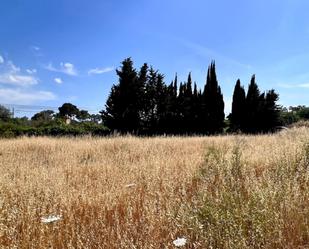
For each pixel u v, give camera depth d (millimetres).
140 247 3023
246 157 6348
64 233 3373
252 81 42906
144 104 32594
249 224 3111
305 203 3650
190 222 3164
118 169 6352
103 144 10867
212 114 38375
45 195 4340
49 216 3619
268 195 3506
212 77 39875
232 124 42656
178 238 3051
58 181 5148
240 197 3480
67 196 4367
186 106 36156
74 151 9641
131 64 32000
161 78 33781
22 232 3328
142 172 5887
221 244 2842
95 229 3393
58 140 12664
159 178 5090
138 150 9328
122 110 31203
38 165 7336
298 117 47438
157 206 4023
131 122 30953
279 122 41938
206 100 39000
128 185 4957
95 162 7637
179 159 7152
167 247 2924
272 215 3160
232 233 2826
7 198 4297
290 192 3846
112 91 31594
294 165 5004
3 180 5188
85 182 5332
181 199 4191
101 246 3100
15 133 20516
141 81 32594
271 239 2930
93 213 3820
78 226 3328
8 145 10992
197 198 3846
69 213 3779
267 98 41875
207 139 12445
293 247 2941
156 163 6352
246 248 2725
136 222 3488
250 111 41969
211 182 4574
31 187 4680
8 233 3266
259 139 11234
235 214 3070
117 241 3092
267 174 4621
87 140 12672
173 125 33906
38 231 3334
